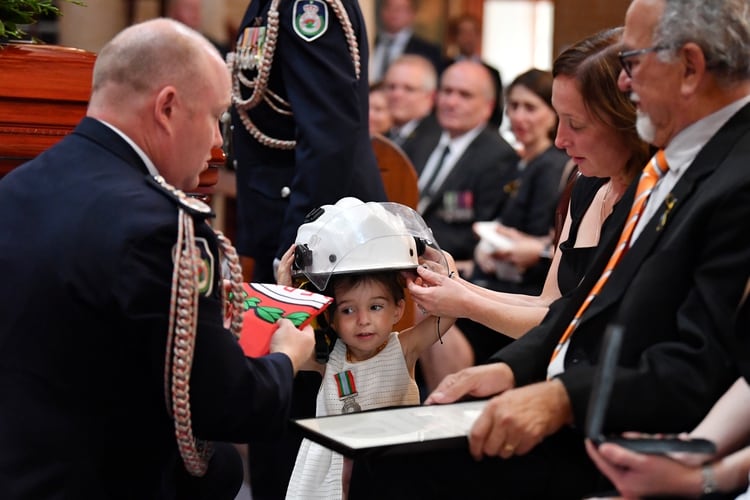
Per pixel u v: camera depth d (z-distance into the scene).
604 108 2.61
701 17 2.15
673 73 2.19
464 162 5.44
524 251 4.62
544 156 4.89
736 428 2.11
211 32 7.12
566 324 2.41
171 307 2.19
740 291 2.10
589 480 2.30
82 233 2.23
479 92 5.59
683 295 2.19
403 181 4.44
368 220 2.79
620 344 2.02
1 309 2.27
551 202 4.79
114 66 2.35
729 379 2.14
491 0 12.41
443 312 2.79
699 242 2.17
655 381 2.11
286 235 3.43
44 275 2.23
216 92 2.39
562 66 2.67
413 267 2.80
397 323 3.15
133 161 2.35
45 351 2.24
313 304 2.63
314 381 3.07
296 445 3.35
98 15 6.72
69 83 3.01
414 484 2.31
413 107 6.55
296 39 3.39
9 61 2.97
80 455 2.26
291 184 3.50
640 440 2.02
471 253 5.36
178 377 2.21
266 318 2.56
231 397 2.26
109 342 2.24
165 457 2.42
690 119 2.24
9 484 2.22
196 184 2.50
